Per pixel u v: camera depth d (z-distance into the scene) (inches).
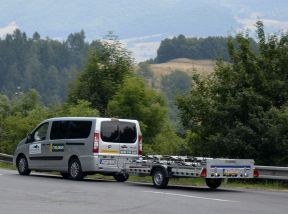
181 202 1032.2
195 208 959.6
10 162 2217.0
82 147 1456.7
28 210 906.1
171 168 1280.8
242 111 1727.4
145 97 2492.6
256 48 1820.9
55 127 1545.3
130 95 2459.4
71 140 1487.5
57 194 1122.7
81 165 1453.0
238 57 1825.8
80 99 2753.4
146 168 1331.2
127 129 1486.2
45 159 1551.4
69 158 1485.0
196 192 1221.1
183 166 1256.8
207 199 1084.5
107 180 1535.4
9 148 2783.0
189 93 1857.8
